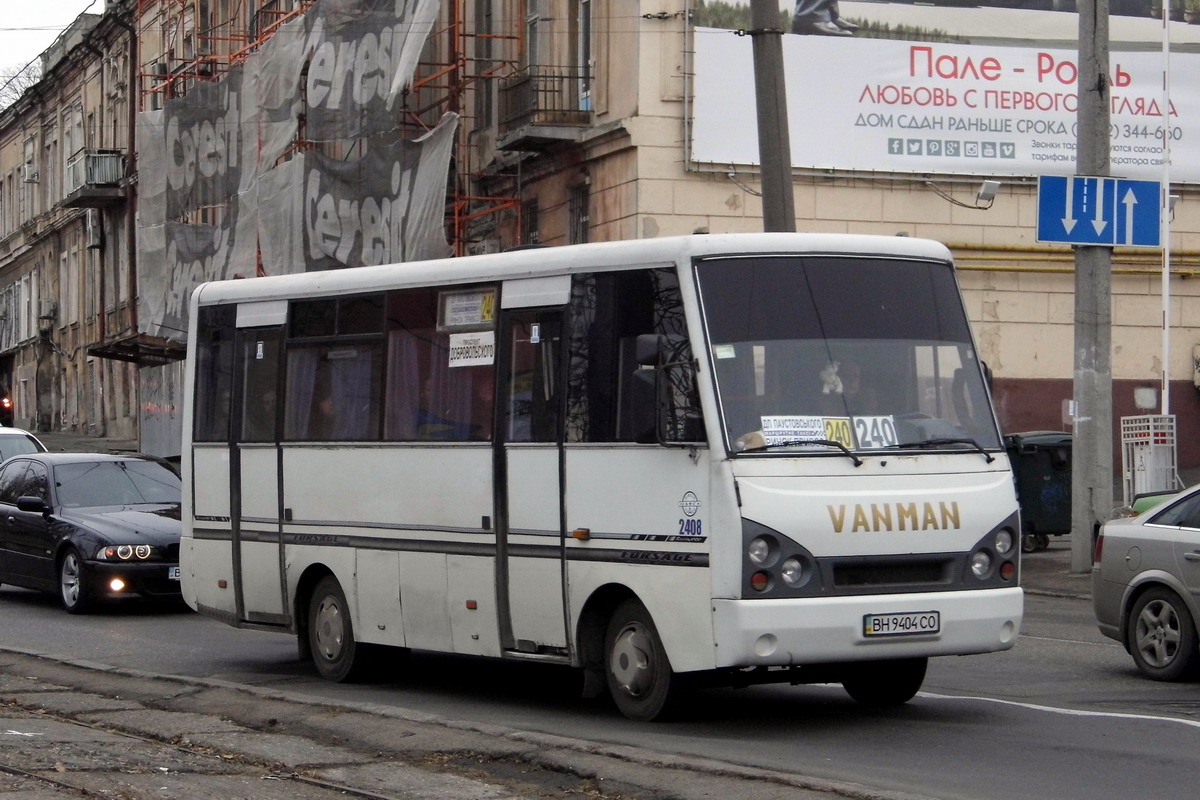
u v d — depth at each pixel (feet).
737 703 36.60
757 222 94.02
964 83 98.43
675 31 93.09
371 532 39.99
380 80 99.91
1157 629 39.78
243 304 44.80
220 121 121.60
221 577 44.98
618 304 33.81
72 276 208.64
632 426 32.53
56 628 55.16
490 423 36.65
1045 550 78.89
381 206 99.81
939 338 33.91
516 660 35.91
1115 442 102.68
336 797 27.09
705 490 31.30
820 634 30.86
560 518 34.65
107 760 30.22
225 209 120.98
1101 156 67.62
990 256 99.14
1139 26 103.55
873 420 32.53
